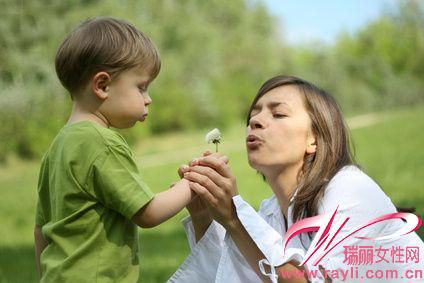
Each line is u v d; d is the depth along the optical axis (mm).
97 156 2338
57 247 2391
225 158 2607
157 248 7395
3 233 11195
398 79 38438
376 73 39219
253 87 36562
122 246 2404
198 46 32750
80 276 2312
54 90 24188
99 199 2363
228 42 38406
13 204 15055
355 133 24516
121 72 2453
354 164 2773
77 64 2451
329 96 2816
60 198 2389
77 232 2363
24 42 25641
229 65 37250
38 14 25953
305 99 2738
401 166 16672
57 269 2328
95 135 2363
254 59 38062
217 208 2520
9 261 6949
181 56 31875
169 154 23766
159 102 29219
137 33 2541
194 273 2852
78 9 27000
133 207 2307
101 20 2547
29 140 23172
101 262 2344
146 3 31625
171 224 9844
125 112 2484
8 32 25234
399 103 35906
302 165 2740
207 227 2914
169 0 33156
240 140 27047
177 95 29797
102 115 2486
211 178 2498
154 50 2568
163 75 30031
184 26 32625
